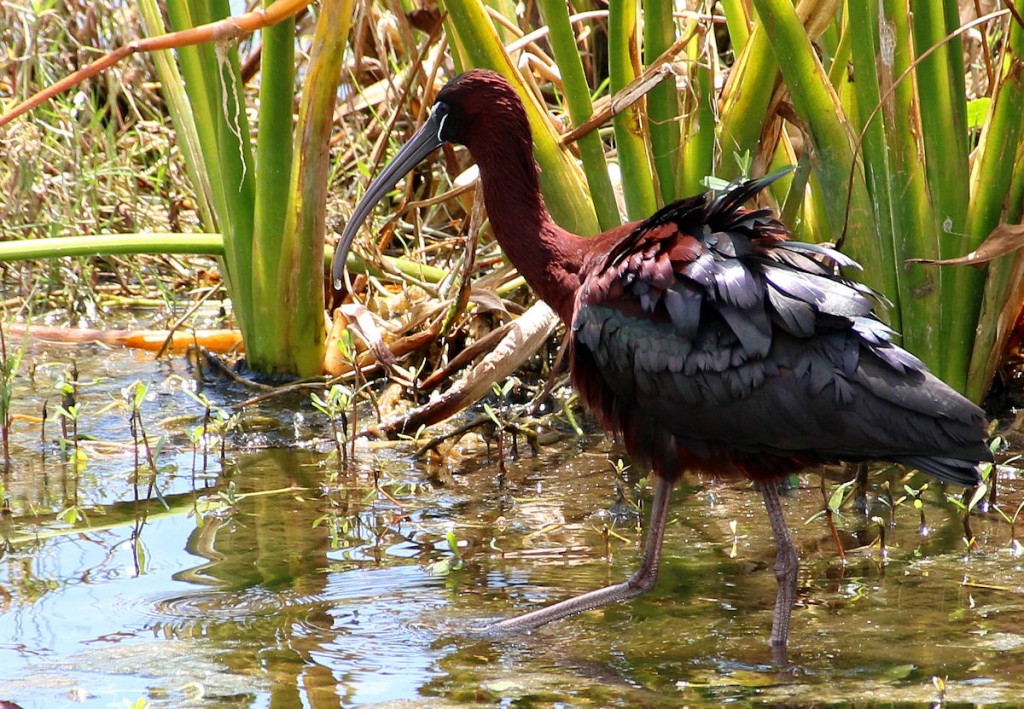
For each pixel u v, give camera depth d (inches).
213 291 624.1
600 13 490.9
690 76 464.8
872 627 336.2
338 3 478.3
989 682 300.7
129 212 684.1
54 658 318.7
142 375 567.8
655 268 343.0
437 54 553.3
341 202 629.0
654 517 359.9
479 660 322.0
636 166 464.8
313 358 548.7
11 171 669.3
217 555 389.4
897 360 325.4
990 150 452.4
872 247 458.6
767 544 401.1
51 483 452.1
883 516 420.2
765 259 340.5
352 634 335.6
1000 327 471.5
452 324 536.4
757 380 331.3
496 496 444.8
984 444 323.9
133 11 738.2
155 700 295.7
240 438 499.2
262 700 296.7
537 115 468.1
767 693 299.3
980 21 423.5
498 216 399.9
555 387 529.7
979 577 367.9
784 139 498.3
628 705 293.6
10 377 497.0
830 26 483.2
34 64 679.7
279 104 504.1
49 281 658.8
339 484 452.8
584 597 346.0
